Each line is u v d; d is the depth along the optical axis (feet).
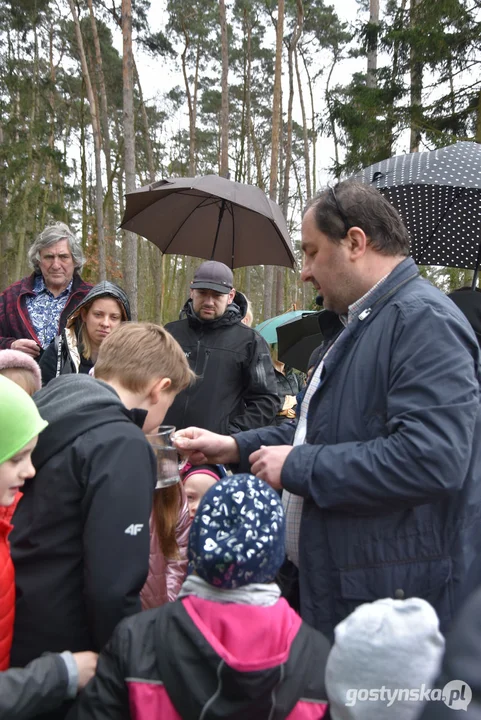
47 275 12.01
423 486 4.40
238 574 3.63
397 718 2.89
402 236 5.39
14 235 61.77
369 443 4.70
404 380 4.65
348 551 4.87
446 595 4.79
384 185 7.02
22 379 8.16
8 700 3.84
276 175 47.60
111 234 81.30
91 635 4.51
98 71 72.08
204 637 3.55
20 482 4.36
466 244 8.96
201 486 7.00
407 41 30.86
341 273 5.28
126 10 41.68
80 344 9.94
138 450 4.62
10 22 69.36
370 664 3.02
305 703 3.59
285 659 3.57
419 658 2.97
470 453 4.55
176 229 13.35
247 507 3.77
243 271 88.94
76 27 54.60
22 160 60.85
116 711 3.76
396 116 31.94
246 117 92.07
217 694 3.49
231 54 89.25
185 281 93.40
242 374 10.74
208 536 3.72
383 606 3.22
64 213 64.39
